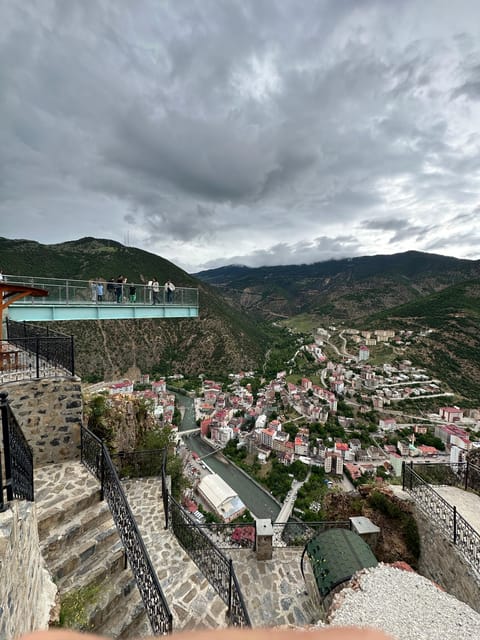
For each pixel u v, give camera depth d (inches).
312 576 246.1
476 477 321.1
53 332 332.2
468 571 222.2
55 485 239.1
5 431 116.9
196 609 192.2
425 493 287.0
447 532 252.8
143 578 157.3
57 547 185.3
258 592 232.8
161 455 365.4
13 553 107.2
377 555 284.2
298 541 291.1
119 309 674.8
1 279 533.3
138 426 454.9
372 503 319.0
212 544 210.1
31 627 120.6
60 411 285.7
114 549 199.6
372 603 180.5
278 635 29.9
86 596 165.2
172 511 260.1
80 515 212.4
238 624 169.5
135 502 303.1
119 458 354.9
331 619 175.8
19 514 124.2
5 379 283.0
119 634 161.8
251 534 286.5
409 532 289.4
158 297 731.4
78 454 290.5
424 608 176.9
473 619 169.3
